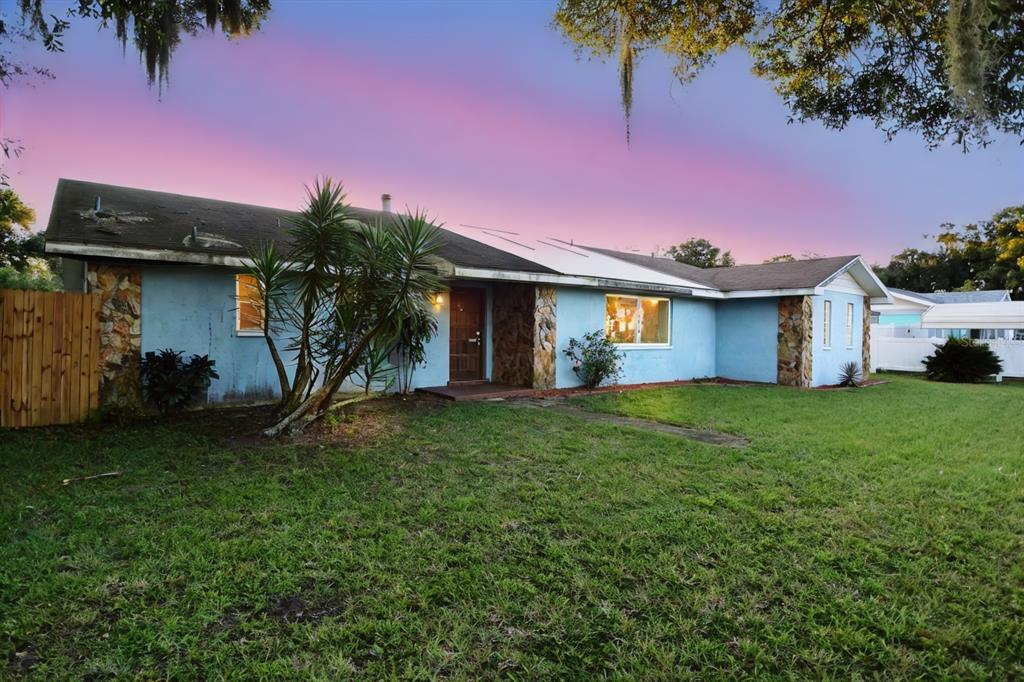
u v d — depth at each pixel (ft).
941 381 54.85
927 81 12.82
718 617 8.78
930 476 16.74
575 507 13.67
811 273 47.52
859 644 8.05
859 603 9.15
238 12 19.62
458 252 35.17
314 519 12.65
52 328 22.88
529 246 47.26
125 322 24.66
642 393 37.29
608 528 12.32
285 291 22.99
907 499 14.56
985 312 73.67
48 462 16.98
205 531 11.73
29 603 8.78
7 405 21.93
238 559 10.46
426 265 26.23
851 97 14.24
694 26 14.98
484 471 16.93
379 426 23.45
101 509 12.99
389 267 20.80
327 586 9.52
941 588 9.80
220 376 27.76
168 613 8.56
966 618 8.86
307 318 21.98
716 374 51.55
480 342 39.52
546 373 37.65
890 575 10.24
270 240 28.22
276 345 29.32
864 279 53.31
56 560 10.24
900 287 135.95
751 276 52.24
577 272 37.83
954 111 11.68
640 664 7.59
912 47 12.84
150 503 13.48
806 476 16.66
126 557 10.53
